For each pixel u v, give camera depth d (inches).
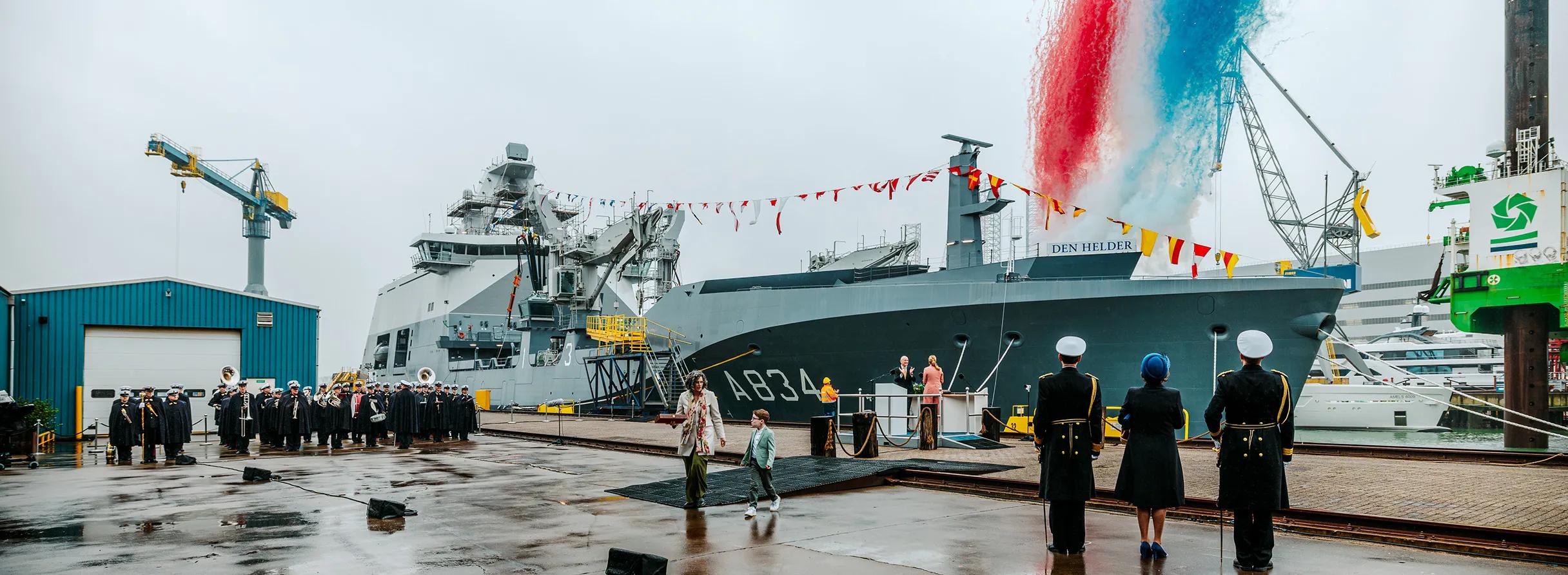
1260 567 268.8
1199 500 369.1
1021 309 785.6
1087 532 335.6
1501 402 1561.3
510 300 1517.0
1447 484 430.9
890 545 313.9
